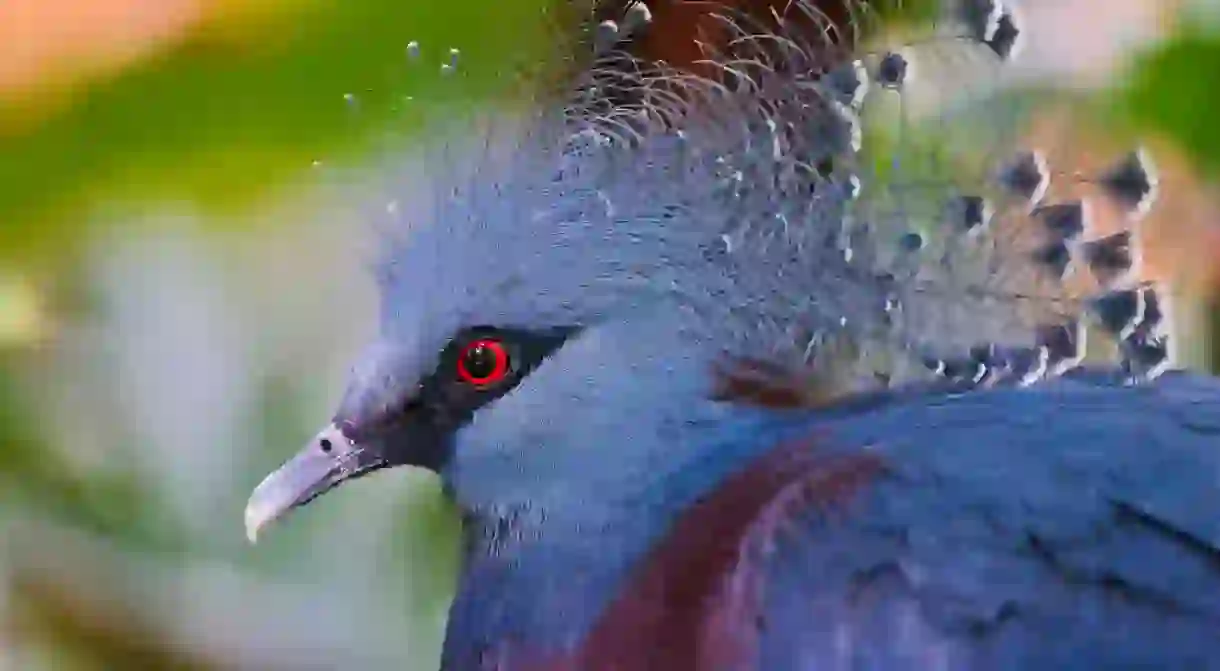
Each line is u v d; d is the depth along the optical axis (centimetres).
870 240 333
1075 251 332
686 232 334
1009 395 332
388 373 336
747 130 333
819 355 334
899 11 333
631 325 334
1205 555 328
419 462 337
